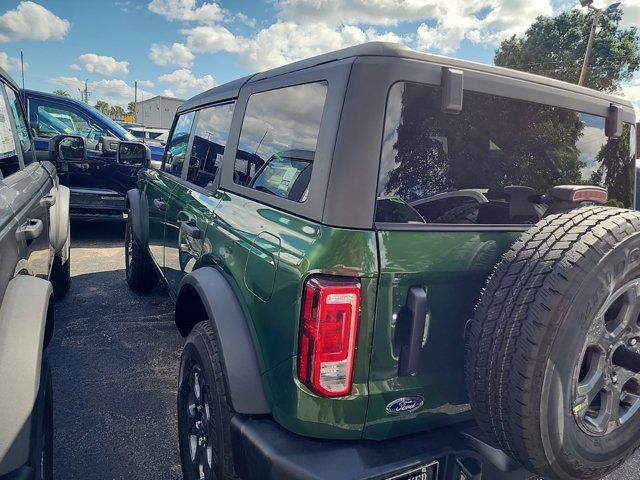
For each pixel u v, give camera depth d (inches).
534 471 59.3
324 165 61.5
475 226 67.3
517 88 71.6
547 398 54.7
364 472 58.0
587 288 54.6
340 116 61.0
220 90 110.8
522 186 75.5
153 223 147.6
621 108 85.3
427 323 62.4
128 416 114.7
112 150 169.2
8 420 58.3
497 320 57.1
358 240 57.5
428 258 60.6
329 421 59.4
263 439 62.8
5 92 105.1
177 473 97.1
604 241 56.1
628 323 61.9
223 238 83.1
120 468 97.4
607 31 1444.4
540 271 55.9
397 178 61.7
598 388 60.9
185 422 87.1
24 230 80.5
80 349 146.9
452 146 66.7
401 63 60.9
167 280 130.5
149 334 159.3
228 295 76.9
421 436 65.2
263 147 82.4
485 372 57.9
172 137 149.2
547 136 77.4
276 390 64.2
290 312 61.1
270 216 72.1
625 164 93.3
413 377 62.9
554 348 54.0
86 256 249.8
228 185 92.6
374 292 57.8
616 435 64.6
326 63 68.2
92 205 261.3
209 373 74.4
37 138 257.3
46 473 75.1
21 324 66.2
